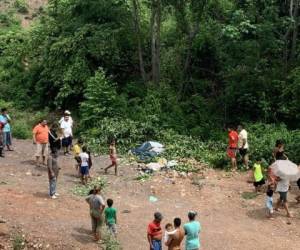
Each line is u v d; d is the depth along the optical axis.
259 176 18.67
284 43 27.22
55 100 27.75
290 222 16.72
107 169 20.41
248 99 26.16
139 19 29.05
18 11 38.59
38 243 14.04
